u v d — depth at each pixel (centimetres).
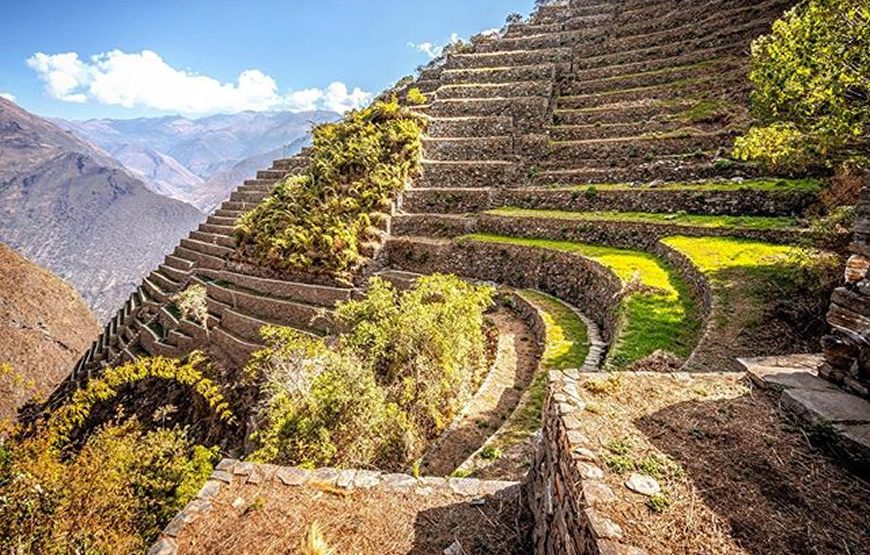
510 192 2181
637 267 1302
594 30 3381
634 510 279
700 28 2823
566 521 328
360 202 2216
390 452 842
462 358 1082
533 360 1209
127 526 498
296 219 2158
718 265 1072
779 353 717
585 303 1427
